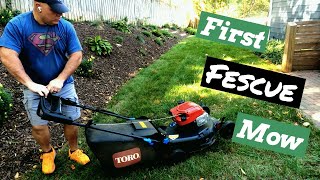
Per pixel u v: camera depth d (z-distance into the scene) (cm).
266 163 360
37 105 309
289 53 736
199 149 374
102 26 1003
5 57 275
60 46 303
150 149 337
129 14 1393
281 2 1132
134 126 340
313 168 347
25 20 282
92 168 356
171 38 1463
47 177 344
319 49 752
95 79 643
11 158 367
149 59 931
